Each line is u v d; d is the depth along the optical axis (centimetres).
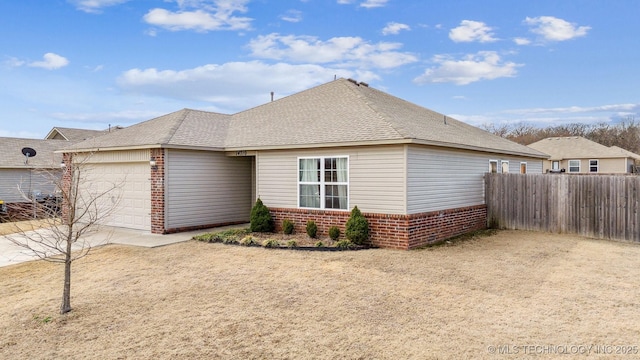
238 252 1034
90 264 947
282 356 481
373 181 1126
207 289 735
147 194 1366
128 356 489
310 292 711
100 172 1523
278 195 1329
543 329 546
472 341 511
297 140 1272
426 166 1159
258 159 1374
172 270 870
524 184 1434
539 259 961
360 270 852
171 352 496
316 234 1218
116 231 1375
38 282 823
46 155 2506
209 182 1456
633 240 1209
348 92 1541
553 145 4088
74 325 590
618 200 1241
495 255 1003
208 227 1452
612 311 612
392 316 598
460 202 1346
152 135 1420
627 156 3578
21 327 589
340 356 478
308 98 1666
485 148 1420
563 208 1352
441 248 1091
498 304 645
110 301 683
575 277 803
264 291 719
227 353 491
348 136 1163
